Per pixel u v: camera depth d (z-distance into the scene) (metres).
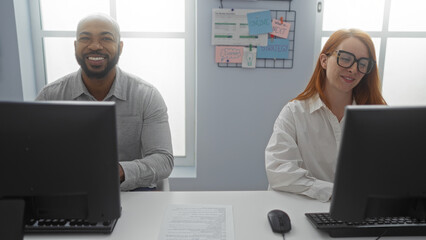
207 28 1.99
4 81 1.97
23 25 1.98
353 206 0.77
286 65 2.06
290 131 1.37
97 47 1.34
